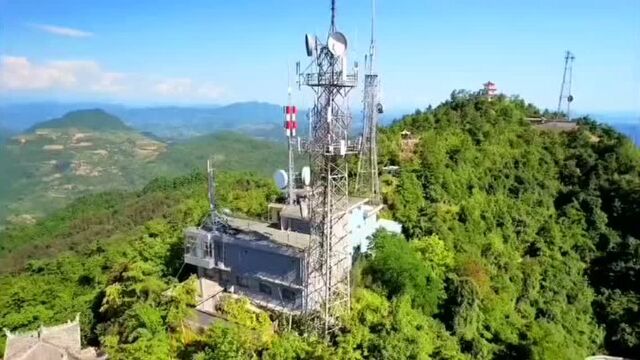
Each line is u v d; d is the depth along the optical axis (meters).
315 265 33.41
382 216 48.41
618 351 49.41
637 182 59.47
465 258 45.41
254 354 29.20
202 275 39.56
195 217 51.09
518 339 42.09
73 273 58.72
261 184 76.31
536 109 86.38
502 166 63.03
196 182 147.88
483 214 54.00
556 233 55.81
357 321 33.97
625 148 65.25
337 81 31.50
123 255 49.78
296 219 37.28
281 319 33.84
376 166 50.03
